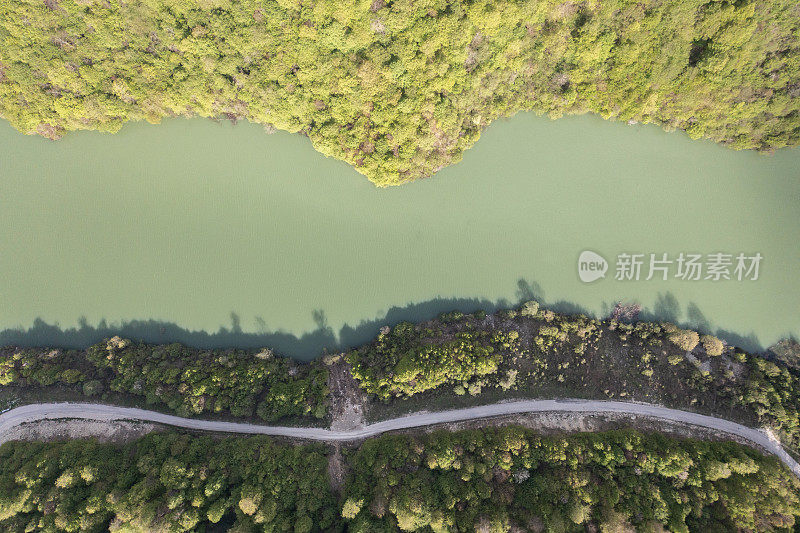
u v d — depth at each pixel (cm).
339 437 7712
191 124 8225
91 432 7694
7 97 7744
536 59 7412
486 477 6850
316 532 6831
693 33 6950
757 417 7544
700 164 8050
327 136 7700
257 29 7038
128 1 6950
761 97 7319
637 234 8194
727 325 8162
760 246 8106
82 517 6688
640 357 7900
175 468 6931
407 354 7788
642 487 6731
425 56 7119
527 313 8088
